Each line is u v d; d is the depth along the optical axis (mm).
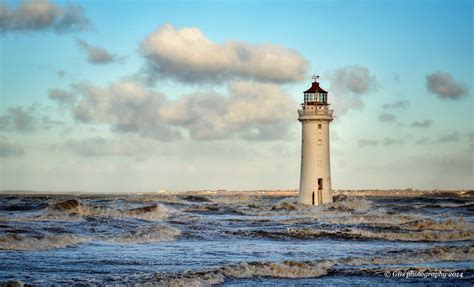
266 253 37312
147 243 39656
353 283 29453
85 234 40219
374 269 32656
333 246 41812
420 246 43000
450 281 30391
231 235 45250
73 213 53594
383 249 40219
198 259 34000
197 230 46375
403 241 46156
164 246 38625
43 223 45000
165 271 29422
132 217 55469
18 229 39219
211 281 28422
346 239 46031
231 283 28500
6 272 27562
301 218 60000
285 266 31703
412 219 59531
